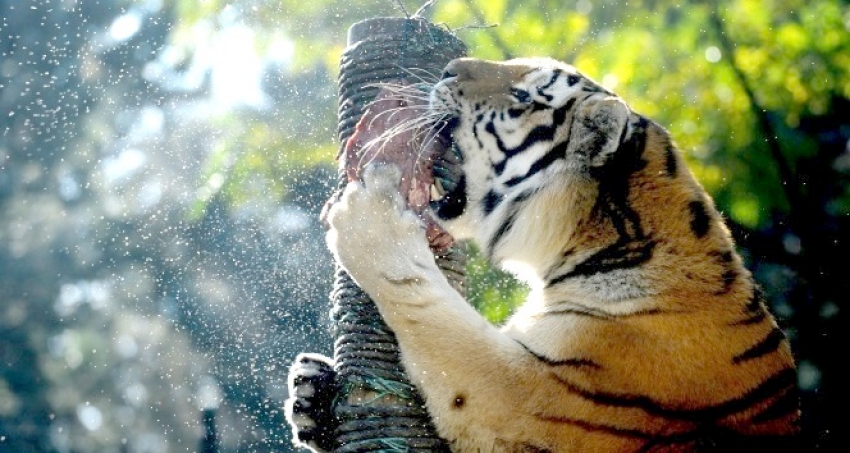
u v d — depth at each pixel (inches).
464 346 228.7
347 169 239.3
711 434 227.8
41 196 972.6
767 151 508.7
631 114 255.3
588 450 225.5
